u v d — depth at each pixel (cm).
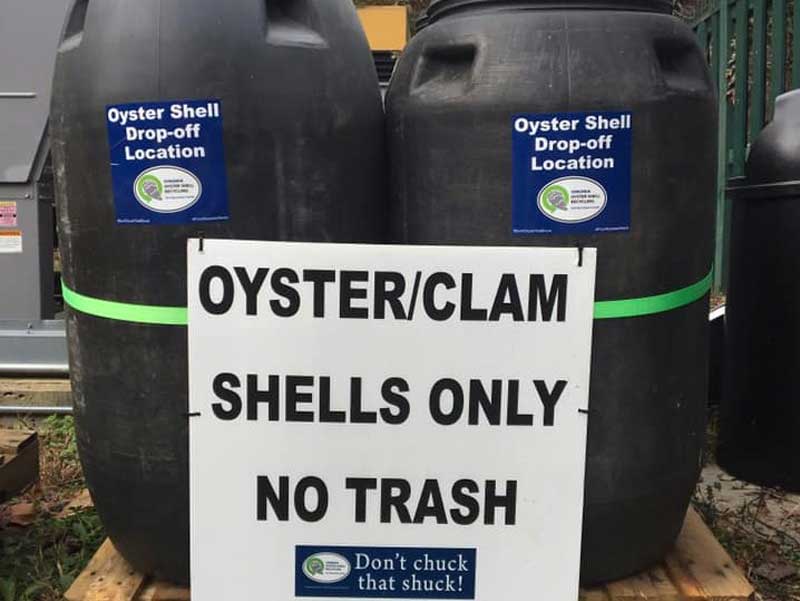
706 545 181
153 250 150
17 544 240
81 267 159
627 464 157
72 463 291
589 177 146
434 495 145
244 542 147
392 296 140
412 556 147
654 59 149
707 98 157
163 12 146
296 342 142
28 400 326
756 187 259
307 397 143
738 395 276
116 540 171
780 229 255
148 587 169
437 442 144
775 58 429
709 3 530
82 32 156
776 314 260
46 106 341
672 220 153
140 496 161
